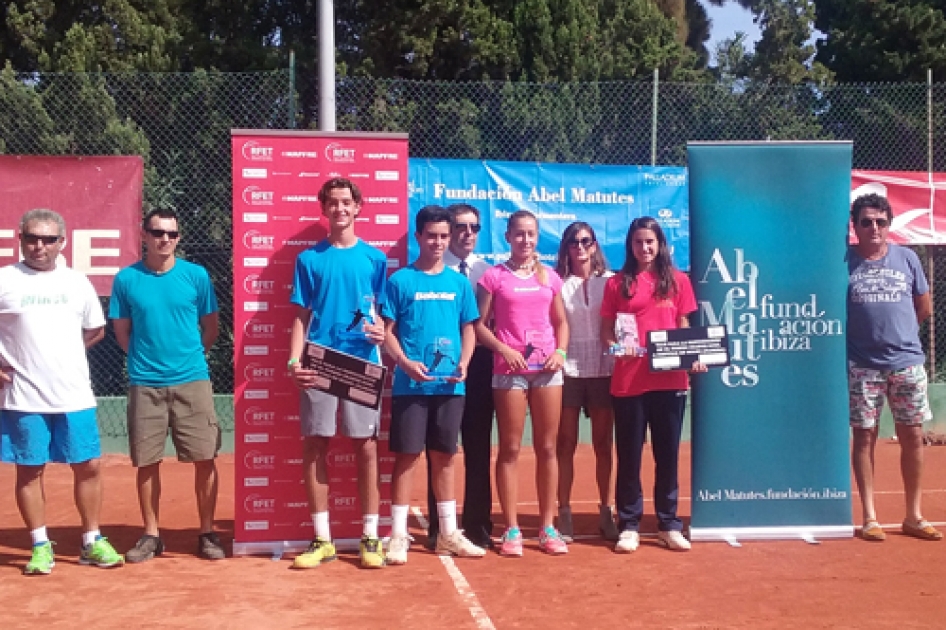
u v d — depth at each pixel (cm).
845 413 580
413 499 732
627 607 451
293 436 550
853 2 1600
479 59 1295
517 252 535
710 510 575
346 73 1225
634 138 985
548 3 1329
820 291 575
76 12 1173
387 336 521
